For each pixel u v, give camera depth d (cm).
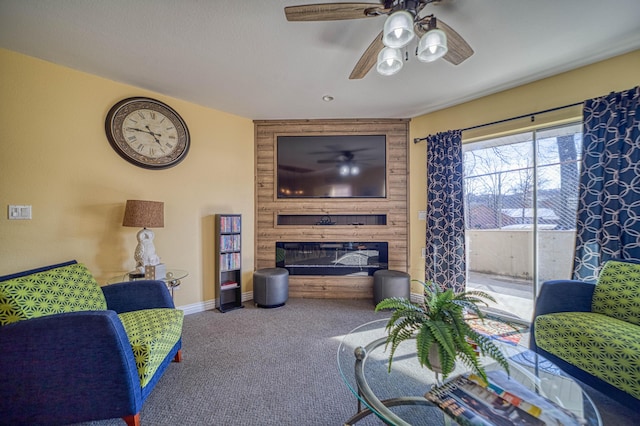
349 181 349
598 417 100
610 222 203
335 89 267
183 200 292
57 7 158
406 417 119
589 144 213
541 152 265
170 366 189
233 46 197
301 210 351
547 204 265
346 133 348
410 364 147
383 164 347
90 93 235
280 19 170
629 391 131
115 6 158
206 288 309
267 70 231
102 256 241
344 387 168
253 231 350
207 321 271
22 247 205
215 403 153
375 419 142
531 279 291
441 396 107
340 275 349
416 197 339
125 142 252
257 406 151
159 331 156
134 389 128
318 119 348
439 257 310
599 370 142
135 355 136
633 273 172
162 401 154
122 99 253
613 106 202
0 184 197
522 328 245
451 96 283
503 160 300
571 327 158
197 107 303
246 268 343
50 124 216
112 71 231
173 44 195
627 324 157
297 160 351
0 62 197
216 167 318
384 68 167
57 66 219
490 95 280
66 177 223
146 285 192
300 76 241
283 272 321
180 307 290
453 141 298
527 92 256
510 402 102
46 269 169
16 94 203
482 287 326
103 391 124
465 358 113
